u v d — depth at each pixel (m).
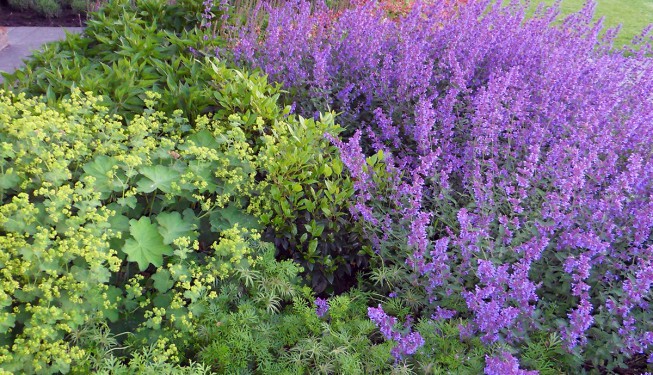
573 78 1.95
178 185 1.27
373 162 1.46
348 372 1.07
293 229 1.38
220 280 1.23
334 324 1.18
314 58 1.97
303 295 1.30
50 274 1.02
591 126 1.59
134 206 1.18
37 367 0.96
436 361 1.12
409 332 1.19
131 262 1.22
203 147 1.29
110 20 2.00
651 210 1.29
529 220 1.42
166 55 1.89
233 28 2.13
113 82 1.61
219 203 1.31
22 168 1.17
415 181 1.38
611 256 1.35
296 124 1.56
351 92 1.99
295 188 1.37
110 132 1.31
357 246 1.46
